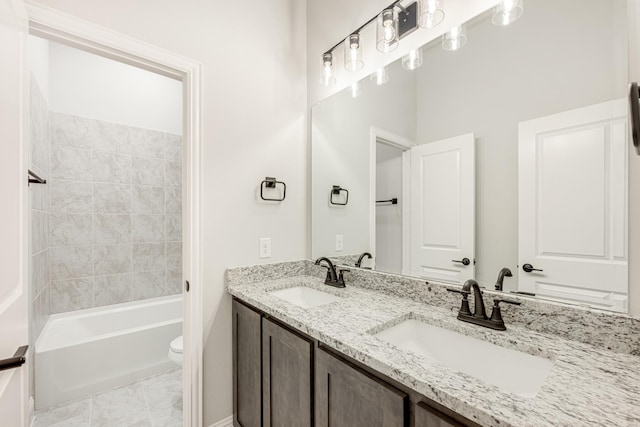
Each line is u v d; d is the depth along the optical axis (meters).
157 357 2.22
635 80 0.82
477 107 1.15
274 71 1.81
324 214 1.84
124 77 2.68
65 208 2.33
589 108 0.89
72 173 2.38
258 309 1.38
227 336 1.59
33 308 1.78
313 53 1.92
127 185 2.65
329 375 0.95
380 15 1.36
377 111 1.53
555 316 0.92
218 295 1.56
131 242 2.66
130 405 1.85
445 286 1.20
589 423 0.52
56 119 2.31
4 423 0.79
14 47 0.87
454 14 1.21
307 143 1.97
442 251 1.27
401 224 1.43
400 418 0.72
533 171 1.01
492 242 1.11
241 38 1.67
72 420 1.70
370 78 1.54
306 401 1.05
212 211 1.54
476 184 1.16
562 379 0.67
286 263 1.84
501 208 1.09
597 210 0.88
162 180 2.86
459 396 0.60
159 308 2.71
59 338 2.12
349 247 1.69
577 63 0.92
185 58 1.45
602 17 0.87
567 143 0.94
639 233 0.80
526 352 0.85
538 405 0.57
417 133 1.35
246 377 1.45
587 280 0.89
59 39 1.17
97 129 2.51
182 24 1.46
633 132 0.59
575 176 0.92
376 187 1.54
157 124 2.85
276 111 1.81
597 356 0.78
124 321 2.52
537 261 1.00
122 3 1.29
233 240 1.62
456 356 1.00
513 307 1.01
